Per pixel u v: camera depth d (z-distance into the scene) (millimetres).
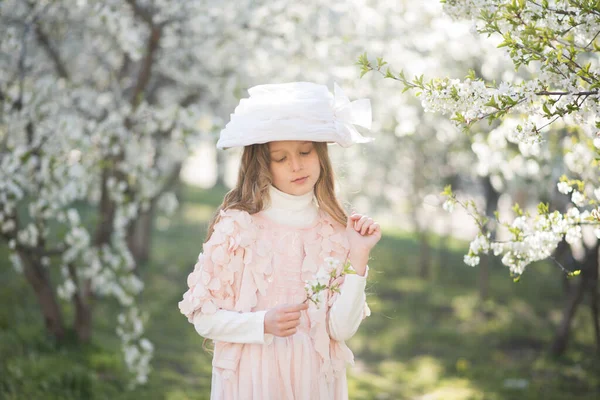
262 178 2357
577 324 8969
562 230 2572
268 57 6277
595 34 2338
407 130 6348
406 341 8312
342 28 5953
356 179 10977
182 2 5617
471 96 2344
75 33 7035
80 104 6168
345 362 2355
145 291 9422
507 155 5094
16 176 4770
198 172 24406
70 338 6113
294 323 2160
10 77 5559
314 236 2373
